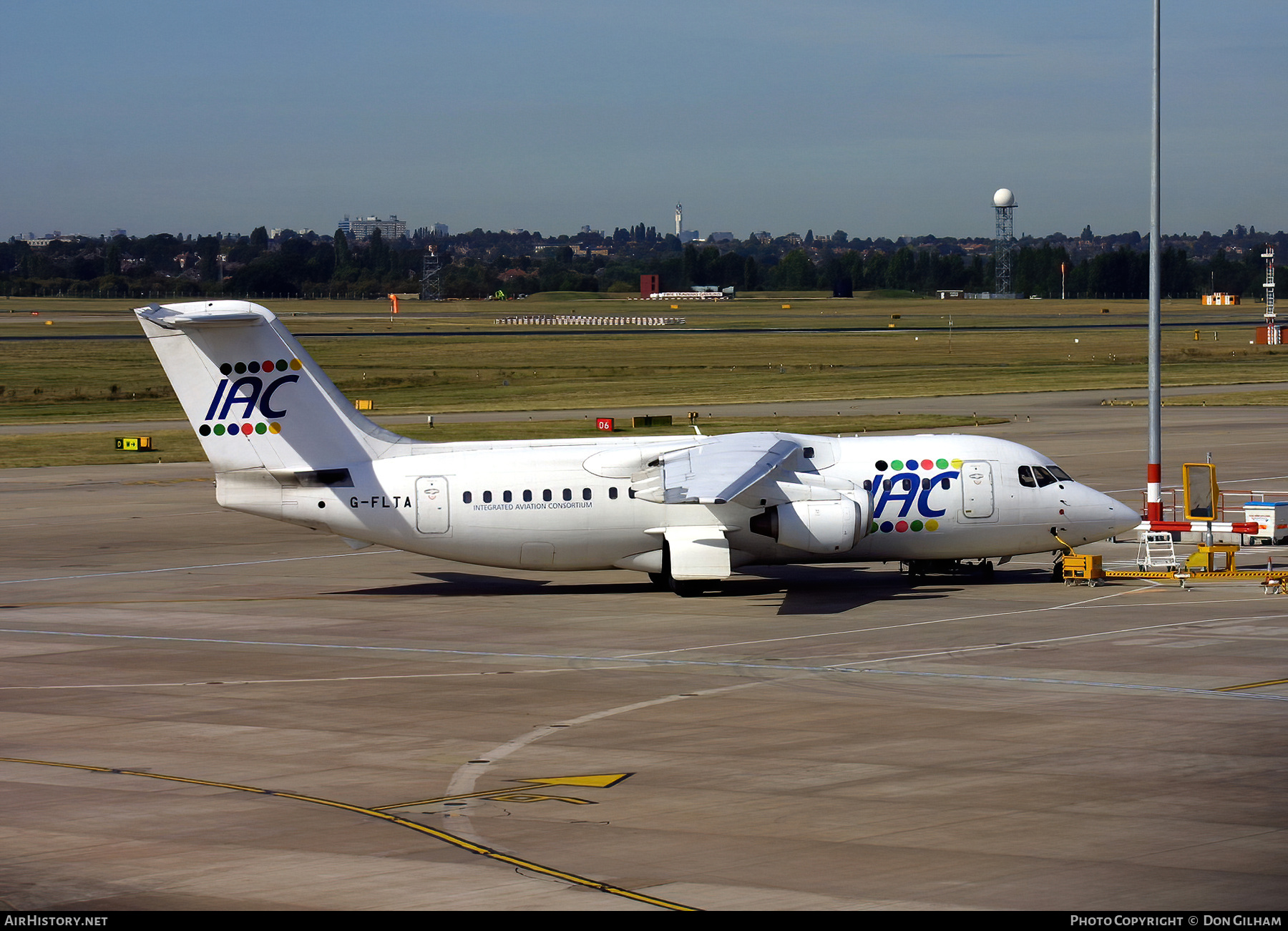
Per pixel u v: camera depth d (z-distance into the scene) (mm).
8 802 55469
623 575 126250
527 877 45375
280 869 46562
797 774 57750
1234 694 72312
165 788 57500
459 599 113062
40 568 131250
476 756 62094
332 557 138625
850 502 111312
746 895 43250
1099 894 42938
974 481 115312
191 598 114062
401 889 44281
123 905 43062
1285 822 50375
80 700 75812
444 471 112562
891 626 95750
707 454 107188
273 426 111500
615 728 67125
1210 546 120875
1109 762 59031
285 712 72188
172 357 110312
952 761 59594
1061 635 90625
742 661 84062
